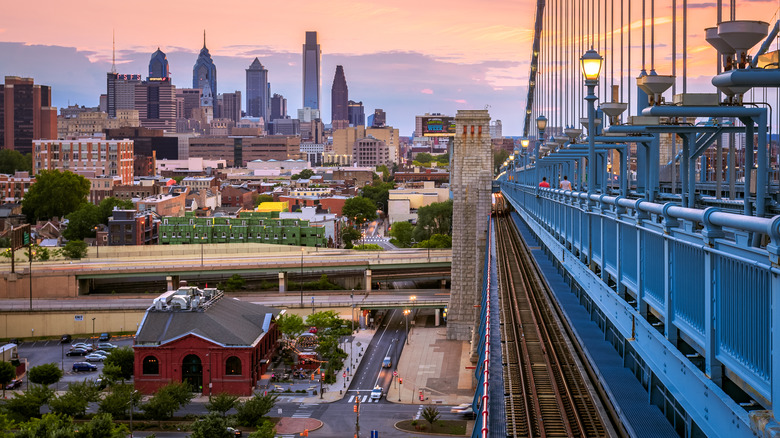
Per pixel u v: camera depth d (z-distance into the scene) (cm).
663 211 2016
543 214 6644
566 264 4625
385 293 17400
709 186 4150
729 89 1866
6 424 8206
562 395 3538
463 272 14775
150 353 12019
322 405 11181
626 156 3884
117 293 19062
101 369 13275
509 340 4609
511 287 6225
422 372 12769
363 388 12012
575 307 4362
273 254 19888
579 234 3959
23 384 12612
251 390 11944
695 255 1841
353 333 15475
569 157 6072
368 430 10031
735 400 1708
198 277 19425
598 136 3494
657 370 2188
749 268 1508
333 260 18738
